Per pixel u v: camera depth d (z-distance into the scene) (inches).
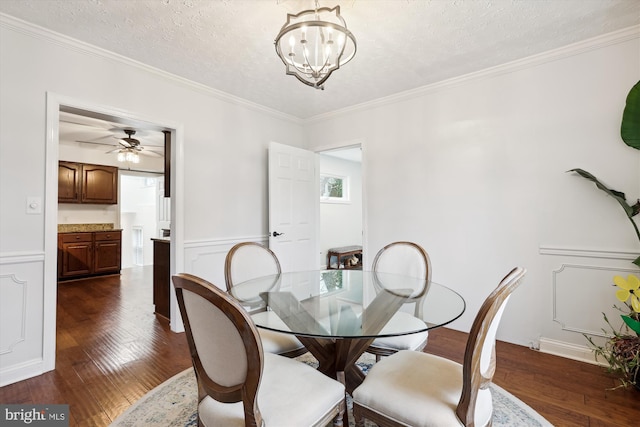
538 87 100.1
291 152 148.8
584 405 70.1
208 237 124.3
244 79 116.3
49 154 85.9
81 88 92.0
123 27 83.6
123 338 109.5
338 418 49.1
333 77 114.7
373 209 139.3
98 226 232.2
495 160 108.3
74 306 149.6
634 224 82.6
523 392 75.4
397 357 57.1
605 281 89.4
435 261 121.6
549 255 98.2
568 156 95.3
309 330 52.2
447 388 46.6
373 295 73.5
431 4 74.5
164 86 111.3
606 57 89.4
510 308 105.1
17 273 81.1
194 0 72.6
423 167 124.9
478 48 95.0
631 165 86.3
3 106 79.4
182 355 96.2
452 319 56.0
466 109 114.5
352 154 245.1
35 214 83.9
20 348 81.3
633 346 75.5
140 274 230.7
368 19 80.0
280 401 43.5
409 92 126.6
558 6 75.9
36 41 84.2
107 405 70.6
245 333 35.7
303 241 154.1
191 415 67.0
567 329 95.0
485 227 110.3
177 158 114.7
